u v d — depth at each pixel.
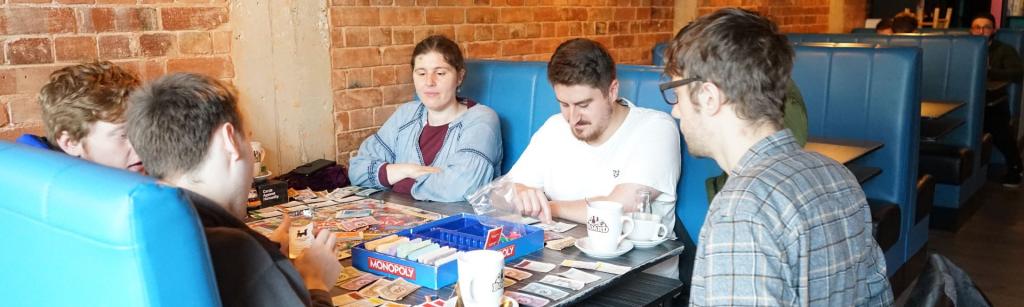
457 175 2.77
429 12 3.71
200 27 2.91
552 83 2.42
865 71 3.56
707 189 2.51
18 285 1.19
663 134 2.43
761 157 1.26
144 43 2.76
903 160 3.50
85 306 1.08
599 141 2.48
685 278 2.50
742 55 1.23
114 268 1.01
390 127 3.11
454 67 2.91
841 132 3.66
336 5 3.32
